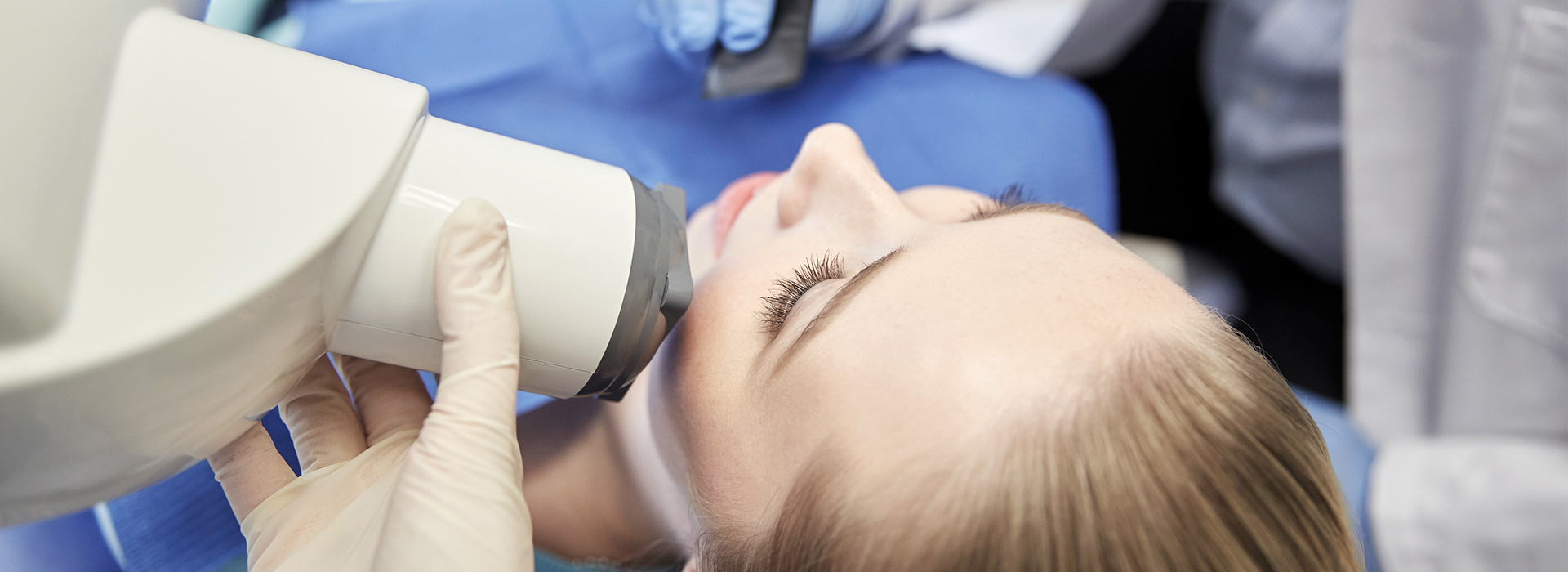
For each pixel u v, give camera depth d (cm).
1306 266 146
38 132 29
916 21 110
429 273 41
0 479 33
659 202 51
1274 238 136
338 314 41
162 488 68
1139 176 147
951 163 101
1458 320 104
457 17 87
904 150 100
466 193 41
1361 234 111
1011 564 41
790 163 96
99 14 33
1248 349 51
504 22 88
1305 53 114
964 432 43
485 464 43
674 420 57
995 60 116
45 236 29
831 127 61
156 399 33
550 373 47
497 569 43
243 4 77
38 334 30
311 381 54
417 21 86
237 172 34
